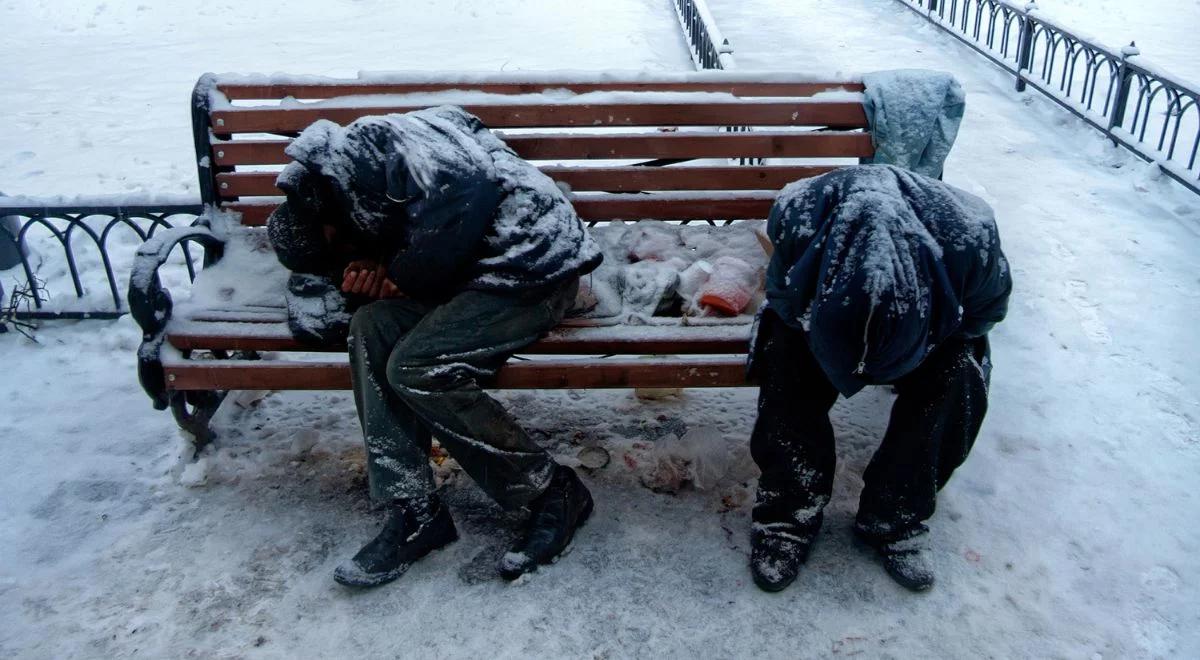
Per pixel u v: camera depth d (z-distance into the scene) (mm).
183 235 3371
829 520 3162
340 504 3273
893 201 2557
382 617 2820
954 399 2736
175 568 3008
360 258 3170
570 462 3441
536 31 10703
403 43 10430
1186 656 2654
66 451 3561
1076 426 3598
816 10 12047
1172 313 4430
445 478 3375
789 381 2834
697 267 3447
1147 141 6973
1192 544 3029
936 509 3180
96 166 6832
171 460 3502
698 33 8508
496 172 2910
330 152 2855
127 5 12453
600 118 3576
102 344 4277
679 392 3875
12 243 4980
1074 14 11625
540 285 2887
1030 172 6344
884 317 2445
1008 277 2658
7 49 10688
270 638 2754
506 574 2912
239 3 12664
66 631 2777
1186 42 10273
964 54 9695
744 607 2842
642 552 3049
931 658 2664
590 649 2711
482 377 2939
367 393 2902
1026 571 2947
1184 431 3574
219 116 3543
